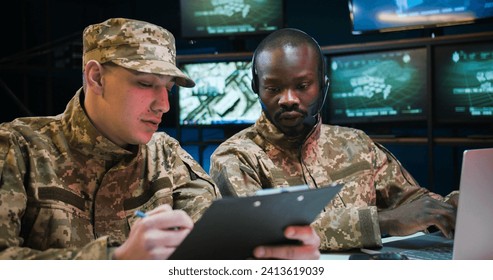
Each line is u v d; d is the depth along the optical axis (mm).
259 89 1751
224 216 902
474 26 3803
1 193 1209
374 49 3396
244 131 1925
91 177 1354
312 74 1697
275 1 3789
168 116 4914
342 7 4312
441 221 1538
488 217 1236
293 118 1724
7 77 4801
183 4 3957
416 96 3340
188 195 1475
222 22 3904
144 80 1253
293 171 1835
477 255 1247
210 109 3848
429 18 3369
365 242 1526
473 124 3227
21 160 1275
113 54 1255
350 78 3518
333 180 1847
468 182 1191
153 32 1303
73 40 4906
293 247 1082
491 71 3125
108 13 5449
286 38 1693
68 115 1359
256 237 1021
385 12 3471
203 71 3824
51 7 5070
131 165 1398
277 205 948
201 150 4027
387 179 1920
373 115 3480
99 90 1275
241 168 1759
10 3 4820
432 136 3309
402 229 1591
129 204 1383
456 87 3234
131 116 1267
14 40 4859
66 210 1293
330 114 3605
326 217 1563
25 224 1271
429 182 3340
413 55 3318
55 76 4887
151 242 1007
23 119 1376
